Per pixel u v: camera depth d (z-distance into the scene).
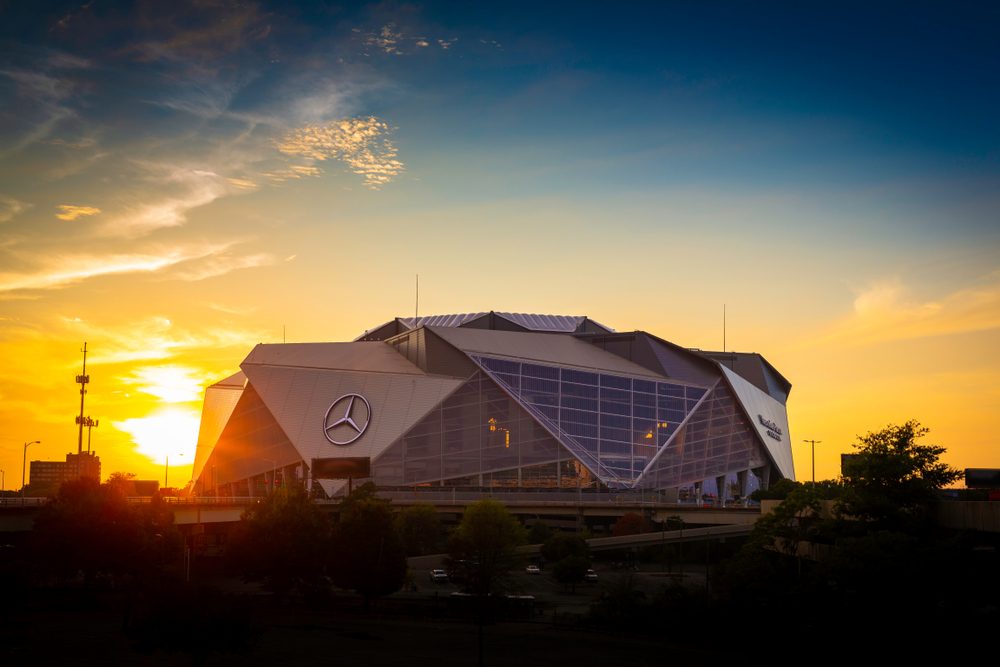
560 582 154.12
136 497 148.75
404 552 131.12
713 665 88.06
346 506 163.12
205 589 86.00
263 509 138.38
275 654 93.38
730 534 178.25
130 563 128.75
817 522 110.38
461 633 107.75
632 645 99.50
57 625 106.94
